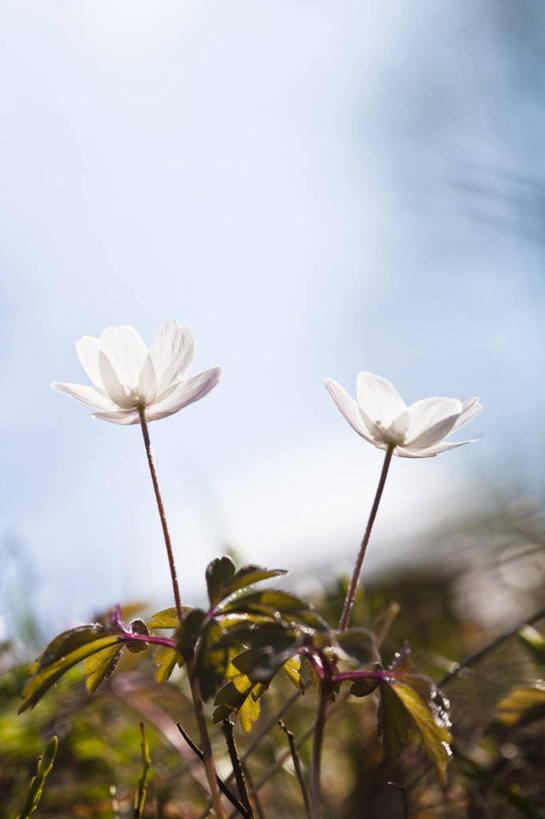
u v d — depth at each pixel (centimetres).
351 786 38
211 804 32
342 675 26
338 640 25
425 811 36
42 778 30
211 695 24
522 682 38
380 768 37
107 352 28
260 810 32
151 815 34
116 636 26
